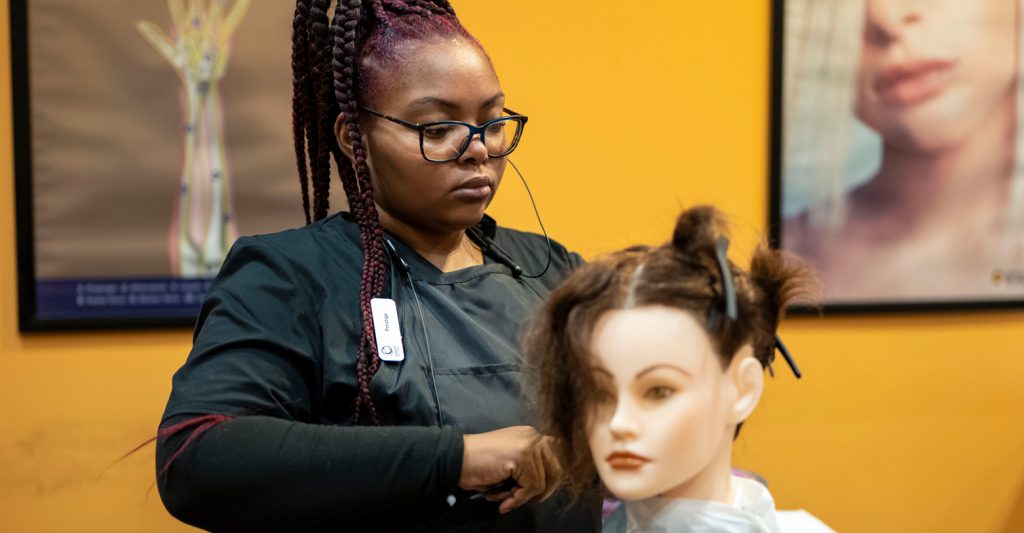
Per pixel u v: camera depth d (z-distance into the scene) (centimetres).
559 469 87
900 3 182
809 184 184
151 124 163
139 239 164
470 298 104
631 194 179
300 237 102
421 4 107
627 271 79
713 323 76
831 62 182
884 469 195
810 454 192
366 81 102
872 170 185
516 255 119
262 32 165
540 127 175
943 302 190
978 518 200
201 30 163
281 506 85
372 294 99
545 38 174
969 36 184
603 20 176
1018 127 188
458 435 88
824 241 186
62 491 166
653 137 180
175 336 168
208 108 164
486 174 102
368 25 104
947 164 187
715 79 181
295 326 95
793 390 190
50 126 159
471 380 98
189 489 86
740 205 184
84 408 165
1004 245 191
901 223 188
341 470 85
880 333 192
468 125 99
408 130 99
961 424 197
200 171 165
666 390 76
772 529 85
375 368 95
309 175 168
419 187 100
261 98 166
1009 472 200
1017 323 198
